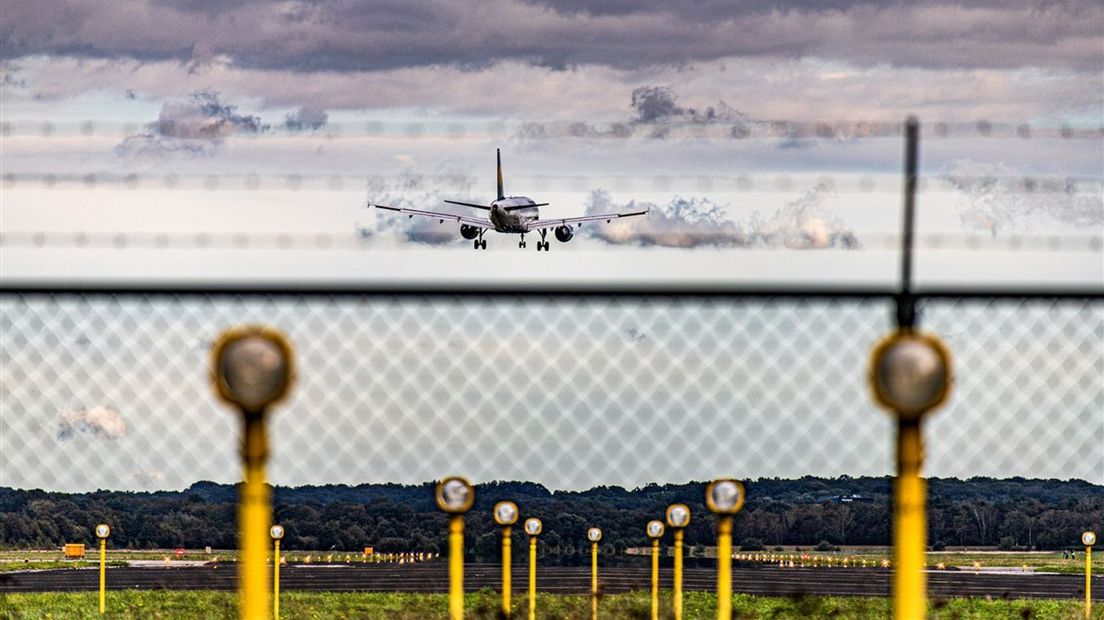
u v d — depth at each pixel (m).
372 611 97.50
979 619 108.81
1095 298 25.36
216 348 20.53
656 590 70.00
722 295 25.25
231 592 118.38
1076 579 163.50
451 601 40.91
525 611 86.75
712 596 109.06
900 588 21.28
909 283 25.47
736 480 32.38
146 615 98.62
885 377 20.73
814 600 90.06
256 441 20.83
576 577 138.75
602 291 25.23
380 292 25.23
